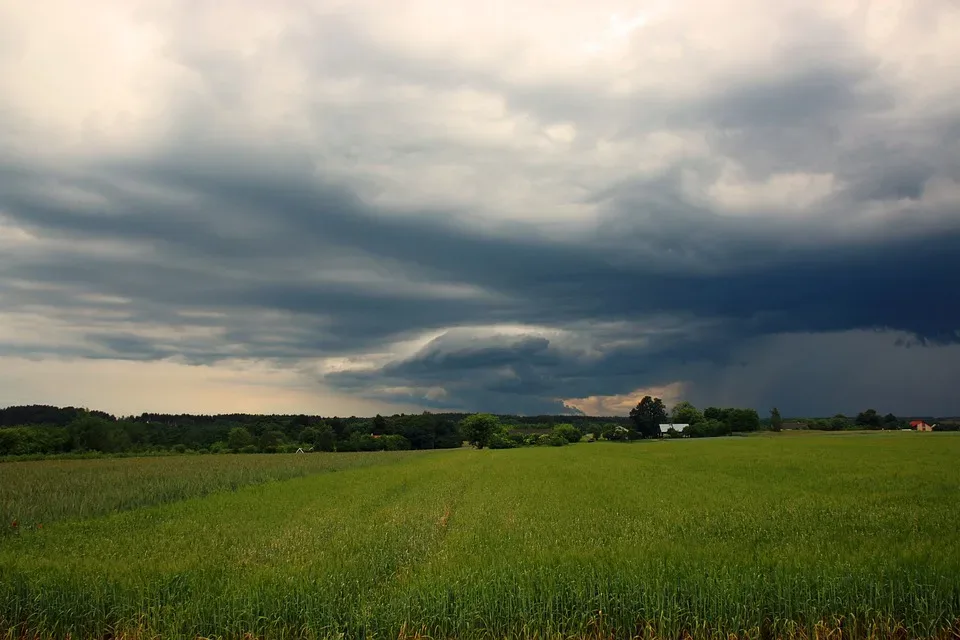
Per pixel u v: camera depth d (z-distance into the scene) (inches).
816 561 613.9
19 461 3447.3
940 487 1437.0
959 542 746.2
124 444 4992.6
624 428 7190.0
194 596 558.6
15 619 554.6
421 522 1025.5
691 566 582.6
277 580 582.6
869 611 504.7
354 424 7775.6
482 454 4222.4
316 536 933.8
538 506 1240.8
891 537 802.8
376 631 510.0
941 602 500.4
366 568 662.5
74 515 1272.1
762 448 3508.9
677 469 2224.4
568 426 6683.1
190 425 7317.9
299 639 511.2
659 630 501.4
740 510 1119.0
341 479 2132.1
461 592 537.6
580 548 748.6
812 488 1470.2
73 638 539.5
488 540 840.9
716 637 496.4
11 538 1000.2
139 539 971.9
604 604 521.7
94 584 584.1
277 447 5585.6
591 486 1667.1
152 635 510.3
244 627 520.1
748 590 522.3
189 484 1795.0
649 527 942.4
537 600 530.6
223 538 954.7
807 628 498.9
